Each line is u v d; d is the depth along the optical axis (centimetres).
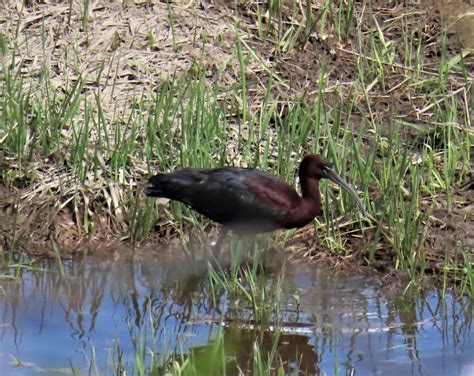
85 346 1194
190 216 1457
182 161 1478
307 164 1391
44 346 1194
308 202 1392
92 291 1324
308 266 1388
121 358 1121
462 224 1438
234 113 1603
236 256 1324
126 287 1336
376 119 1619
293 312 1273
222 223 1394
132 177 1491
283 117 1612
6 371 1134
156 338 1211
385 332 1232
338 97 1652
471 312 1275
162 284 1343
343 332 1231
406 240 1373
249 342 1204
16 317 1259
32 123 1545
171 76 1656
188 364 1098
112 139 1539
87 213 1447
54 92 1563
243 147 1539
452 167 1514
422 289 1327
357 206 1446
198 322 1249
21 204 1458
